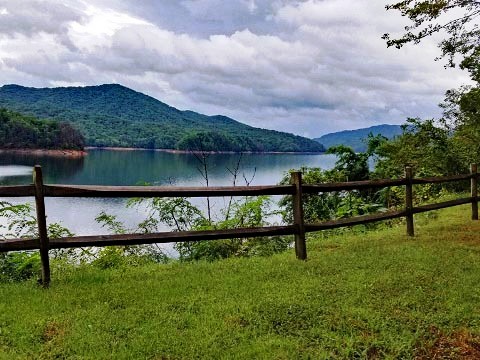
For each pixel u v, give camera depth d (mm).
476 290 5262
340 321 4391
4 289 5141
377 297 4965
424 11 9891
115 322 4281
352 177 13875
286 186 6254
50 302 4684
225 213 10016
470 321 4539
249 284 5352
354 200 11758
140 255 7680
